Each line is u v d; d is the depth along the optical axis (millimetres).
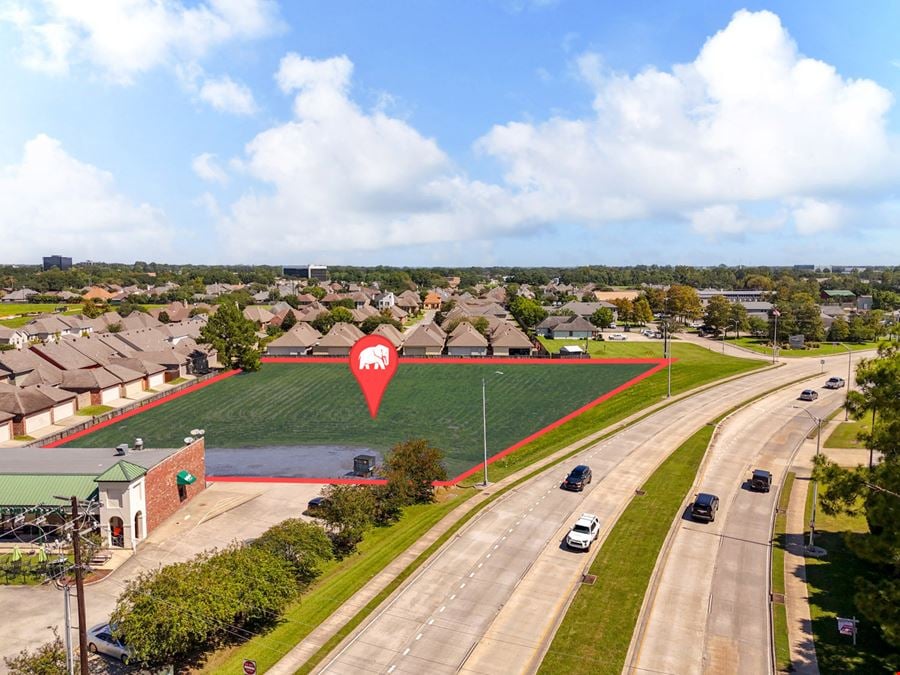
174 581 30719
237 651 32188
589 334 149000
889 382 36625
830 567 39875
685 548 42438
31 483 46188
